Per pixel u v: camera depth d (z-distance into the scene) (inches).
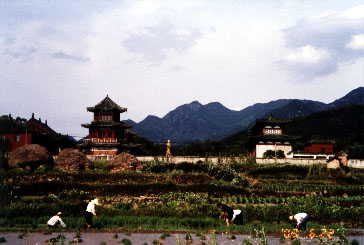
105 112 3388.3
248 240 853.8
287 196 1943.9
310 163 2842.0
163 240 911.0
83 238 915.4
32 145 2169.0
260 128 3663.9
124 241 853.2
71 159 2210.9
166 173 2282.2
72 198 1616.6
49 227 1046.4
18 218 1135.0
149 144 4726.9
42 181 1859.0
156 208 1418.6
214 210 1350.9
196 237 961.5
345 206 1651.1
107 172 2206.0
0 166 1995.6
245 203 1690.5
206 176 2230.6
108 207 1464.1
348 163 2898.6
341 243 895.7
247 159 2886.3
